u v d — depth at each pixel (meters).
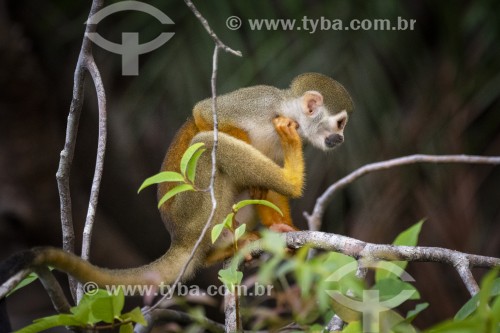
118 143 14.80
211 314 14.14
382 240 13.65
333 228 13.96
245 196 8.66
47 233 14.19
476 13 14.80
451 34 14.79
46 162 14.14
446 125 14.37
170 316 7.64
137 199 15.36
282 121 8.59
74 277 6.25
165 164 8.55
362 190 13.88
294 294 7.44
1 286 5.43
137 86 14.24
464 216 14.13
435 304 14.05
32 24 14.71
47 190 14.12
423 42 14.82
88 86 14.56
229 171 8.16
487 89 14.61
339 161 13.84
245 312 7.54
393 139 13.95
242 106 8.80
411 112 14.51
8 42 13.68
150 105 14.31
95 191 6.48
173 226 8.06
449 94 14.57
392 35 14.28
